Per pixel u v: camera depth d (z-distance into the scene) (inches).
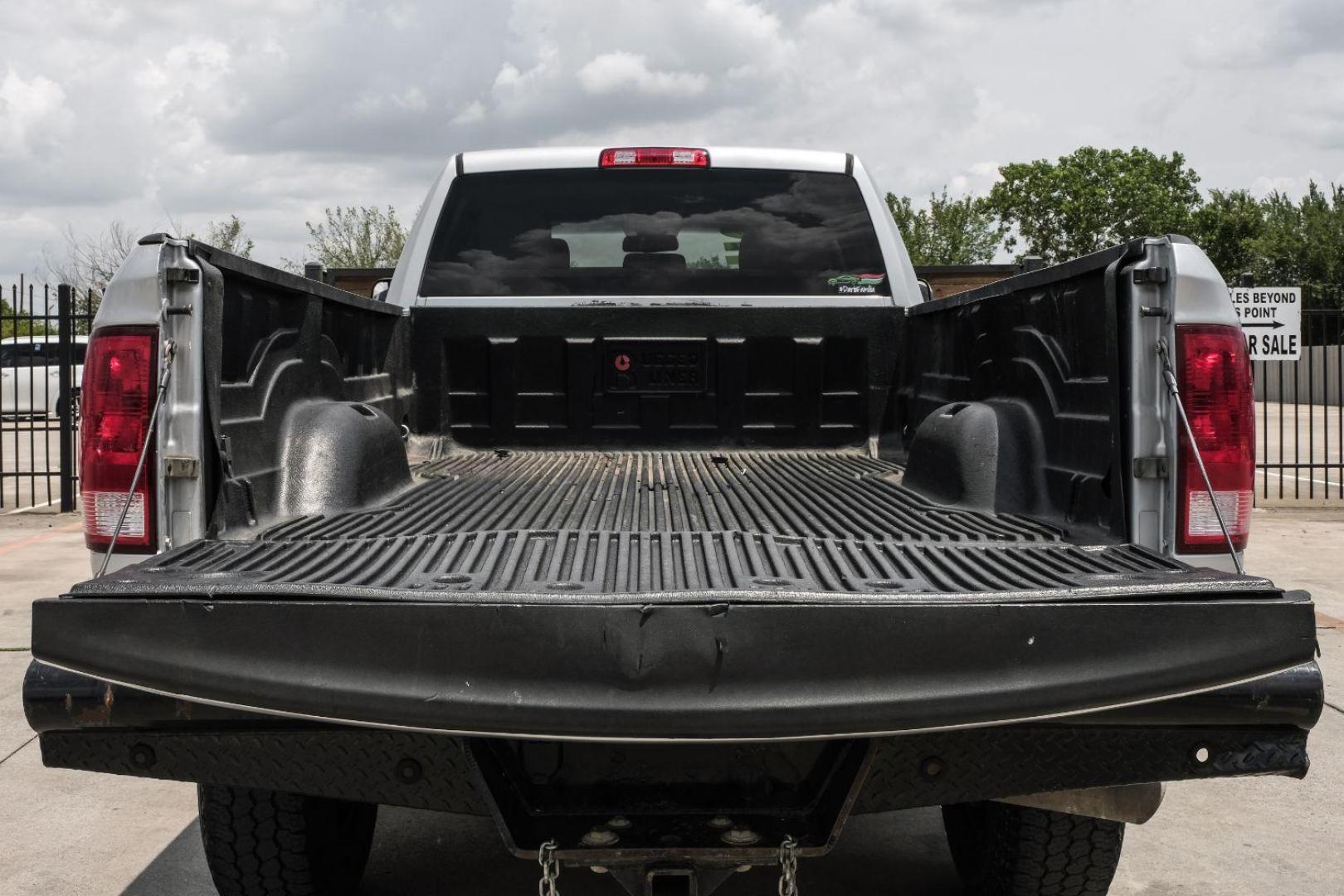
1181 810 158.1
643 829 78.6
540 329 158.6
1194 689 71.9
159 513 89.3
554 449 159.8
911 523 102.6
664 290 163.8
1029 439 111.5
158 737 78.0
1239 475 90.9
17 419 472.4
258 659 71.2
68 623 72.2
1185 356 90.1
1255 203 2490.2
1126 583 75.5
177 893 130.5
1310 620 72.2
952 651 70.7
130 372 90.0
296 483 106.7
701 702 69.5
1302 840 146.9
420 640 70.4
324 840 111.7
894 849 142.0
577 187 164.6
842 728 70.1
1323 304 2177.7
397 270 164.2
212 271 90.8
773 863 76.8
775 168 164.2
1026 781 78.4
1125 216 2527.1
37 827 151.0
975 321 129.4
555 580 78.7
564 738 70.1
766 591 72.0
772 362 160.1
